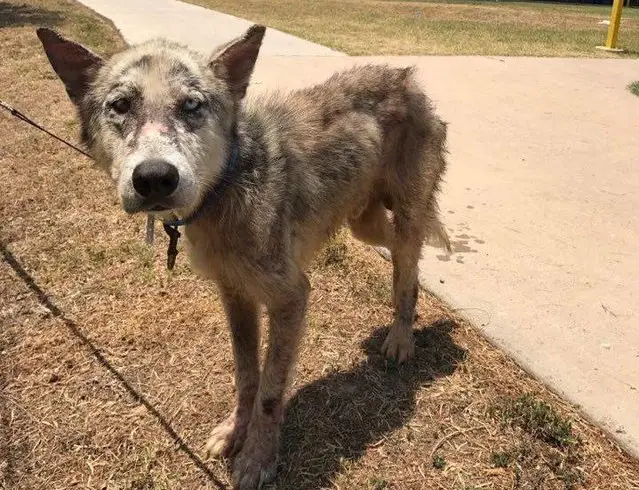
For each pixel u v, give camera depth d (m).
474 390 0.68
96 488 0.57
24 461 0.60
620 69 2.19
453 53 2.29
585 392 0.66
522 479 0.57
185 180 0.48
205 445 0.62
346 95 0.70
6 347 0.74
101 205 1.06
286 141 0.61
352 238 0.97
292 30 2.62
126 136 0.51
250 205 0.55
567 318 0.78
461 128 1.47
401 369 0.71
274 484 0.58
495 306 0.81
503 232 0.99
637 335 0.76
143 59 0.54
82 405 0.66
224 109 0.55
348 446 0.61
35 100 1.54
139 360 0.72
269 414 0.59
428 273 0.88
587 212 1.07
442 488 0.57
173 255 0.60
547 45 2.63
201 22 2.73
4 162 1.21
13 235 0.97
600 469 0.58
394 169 0.74
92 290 0.84
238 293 0.61
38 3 3.04
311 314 0.80
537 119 1.56
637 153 1.35
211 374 0.70
